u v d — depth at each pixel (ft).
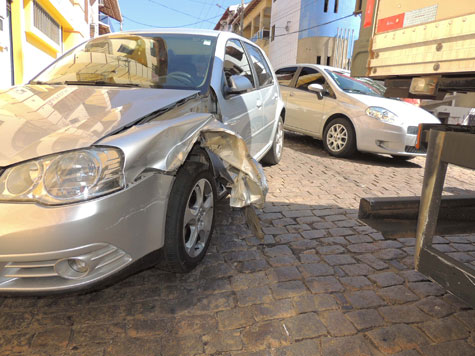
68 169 5.60
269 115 14.84
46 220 5.38
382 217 7.18
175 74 9.65
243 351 5.89
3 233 5.34
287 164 18.80
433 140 5.57
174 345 5.98
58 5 34.99
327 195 14.08
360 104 20.06
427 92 6.22
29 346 5.88
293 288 7.64
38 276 5.73
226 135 7.80
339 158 21.22
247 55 13.50
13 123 6.47
